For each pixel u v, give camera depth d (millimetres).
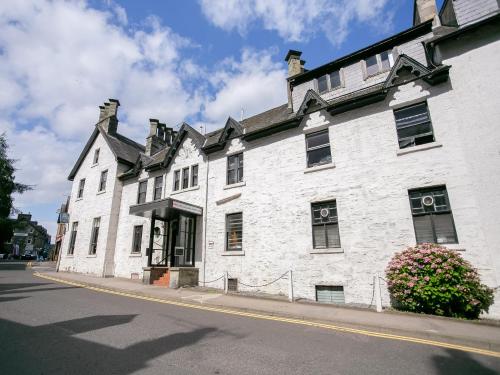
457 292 8219
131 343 5836
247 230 14633
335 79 14586
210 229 16156
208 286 15164
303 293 12156
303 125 14227
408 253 9430
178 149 19688
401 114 11898
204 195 16969
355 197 11891
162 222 18906
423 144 10828
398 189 11023
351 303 10883
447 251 8961
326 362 5070
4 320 7320
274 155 14820
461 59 10602
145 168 20906
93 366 4660
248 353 5438
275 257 13367
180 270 14695
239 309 9641
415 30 12492
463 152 10016
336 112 13180
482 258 9094
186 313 8969
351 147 12531
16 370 4438
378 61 13477
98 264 20859
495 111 9641
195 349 5586
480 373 4734
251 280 13812
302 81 15602
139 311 9000
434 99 11078
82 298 11133
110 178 23047
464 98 10266
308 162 13820
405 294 8930
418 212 10594
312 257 12336
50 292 12406
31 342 5738
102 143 25141
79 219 24531
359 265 11172
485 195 9305
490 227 9055
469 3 11078
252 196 14984
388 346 6008
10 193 32062
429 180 10492
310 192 13133
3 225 32250
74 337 6125
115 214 21906
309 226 12766
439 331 6746
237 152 16359
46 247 76125
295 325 7746
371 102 12391
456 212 9797
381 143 11844
